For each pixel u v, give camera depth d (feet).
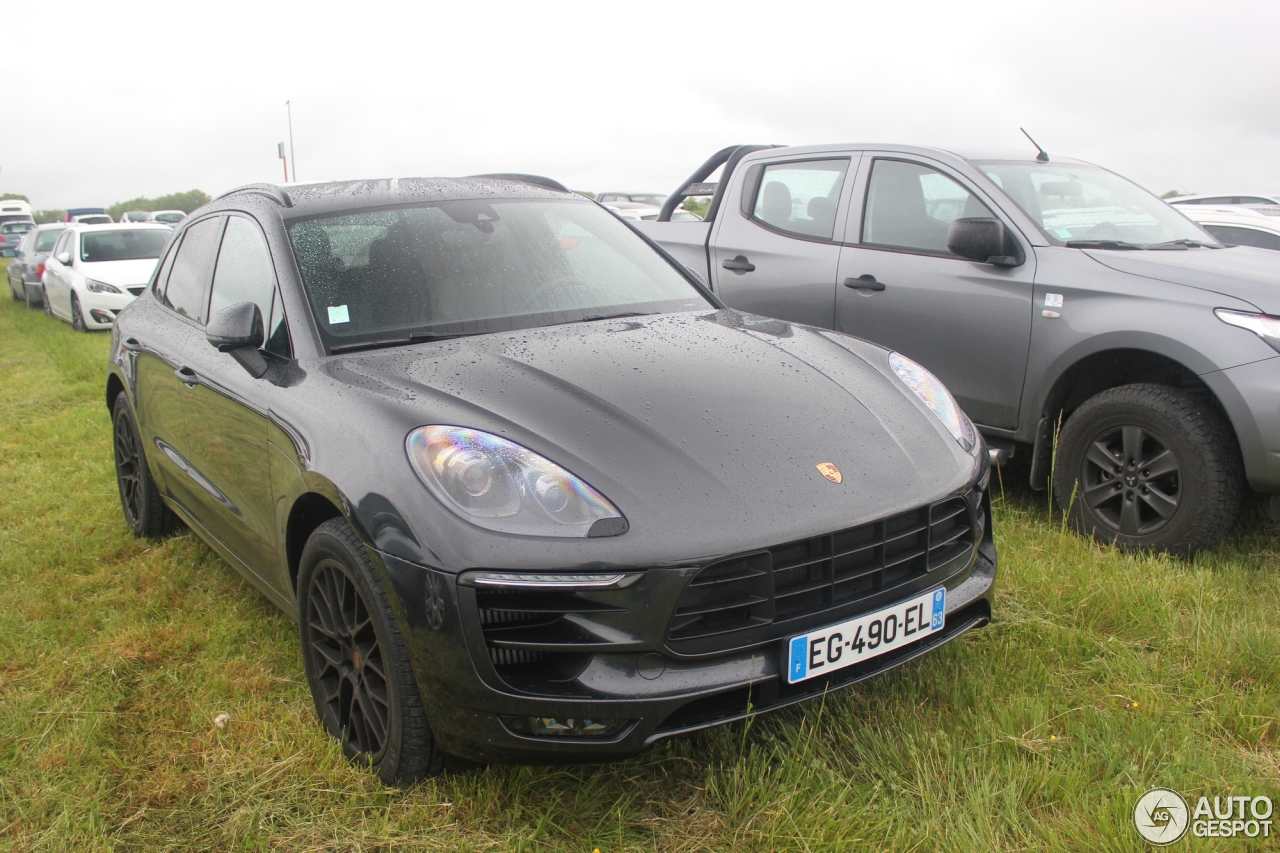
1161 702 8.04
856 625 6.87
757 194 16.89
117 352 13.04
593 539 6.30
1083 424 11.93
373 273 9.27
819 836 6.48
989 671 8.55
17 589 11.70
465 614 6.33
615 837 6.70
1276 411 10.34
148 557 12.63
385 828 6.80
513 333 8.92
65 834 7.02
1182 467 11.02
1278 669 8.34
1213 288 11.16
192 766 7.86
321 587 7.88
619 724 6.34
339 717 7.89
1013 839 6.48
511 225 10.44
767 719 7.90
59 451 18.58
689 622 6.41
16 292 56.18
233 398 8.99
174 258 12.73
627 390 7.61
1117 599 9.71
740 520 6.50
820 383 8.21
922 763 7.22
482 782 7.23
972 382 13.50
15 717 8.59
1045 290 12.52
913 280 14.03
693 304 10.42
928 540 7.30
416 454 6.79
